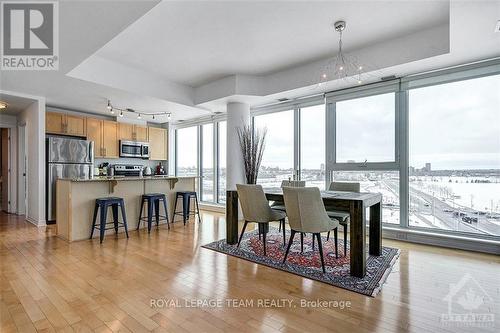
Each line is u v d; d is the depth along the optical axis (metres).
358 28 3.17
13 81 3.87
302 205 2.70
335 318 1.85
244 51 3.78
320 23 3.05
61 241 3.75
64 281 2.42
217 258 3.07
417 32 3.29
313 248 3.40
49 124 5.21
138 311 1.93
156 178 4.81
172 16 2.89
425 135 3.83
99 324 1.77
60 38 2.63
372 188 4.27
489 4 2.20
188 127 7.27
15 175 5.85
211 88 5.08
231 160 5.26
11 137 5.89
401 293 2.22
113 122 6.25
